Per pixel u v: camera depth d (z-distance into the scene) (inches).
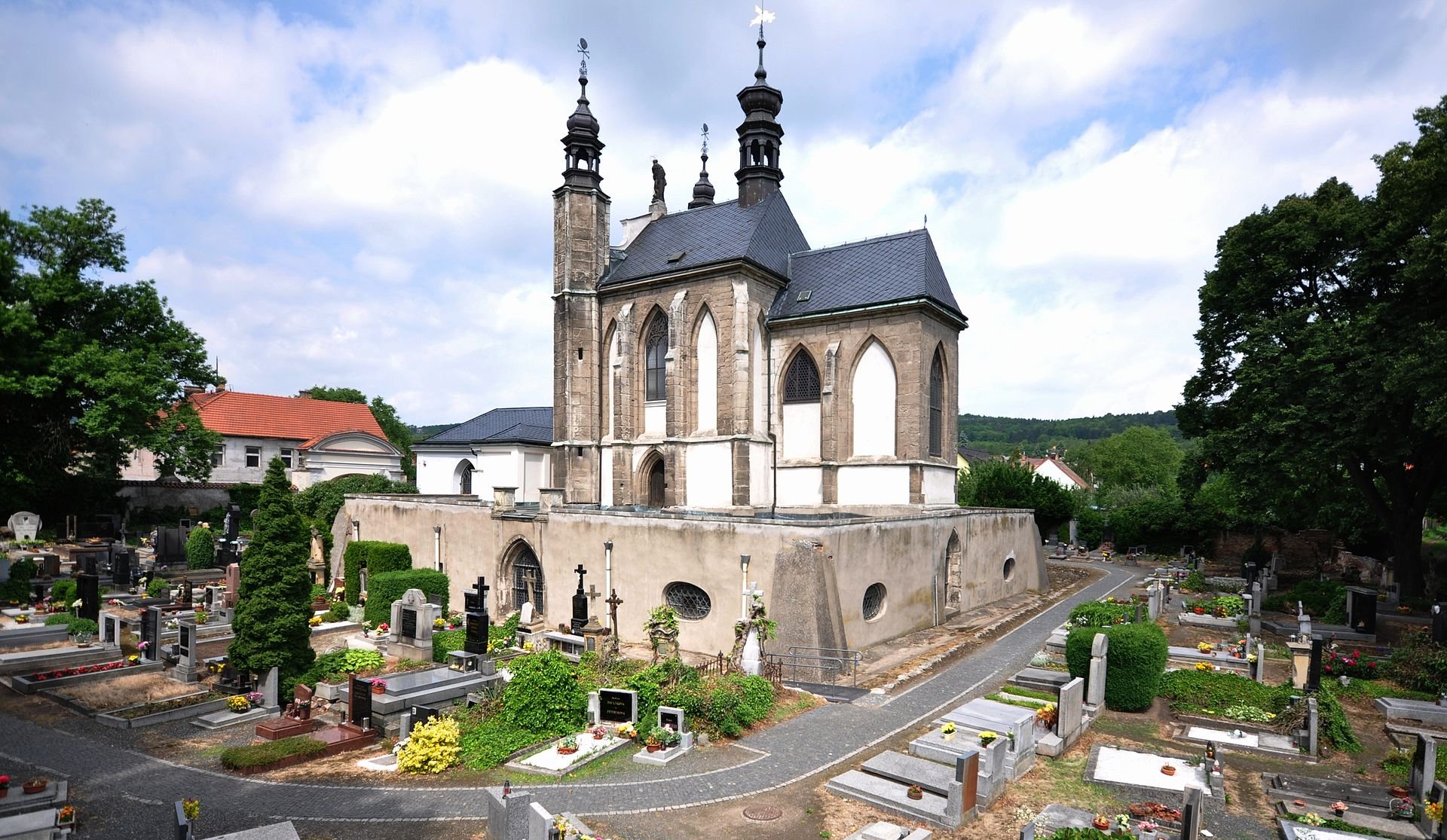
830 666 1090.7
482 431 2787.9
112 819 642.8
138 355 2065.7
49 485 2167.8
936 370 1877.5
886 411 1758.1
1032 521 2097.7
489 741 799.7
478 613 1130.0
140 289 2207.2
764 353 1877.5
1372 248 1540.4
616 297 1972.2
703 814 655.1
